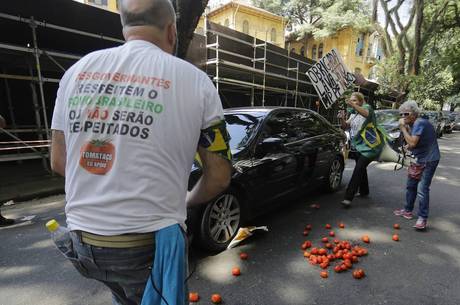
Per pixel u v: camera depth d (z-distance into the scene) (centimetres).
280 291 270
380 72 2030
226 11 2447
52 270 304
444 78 2247
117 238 107
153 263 110
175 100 110
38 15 584
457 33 2327
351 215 455
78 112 111
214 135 120
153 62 114
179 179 115
